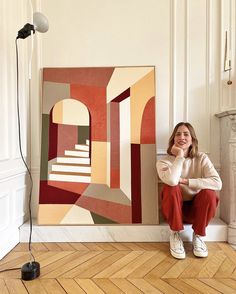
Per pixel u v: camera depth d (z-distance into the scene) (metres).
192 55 2.20
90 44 2.20
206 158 1.91
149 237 2.02
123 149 2.11
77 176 2.09
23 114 2.08
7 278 1.49
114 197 2.07
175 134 1.93
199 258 1.72
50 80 2.17
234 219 1.94
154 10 2.19
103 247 1.92
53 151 2.12
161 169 1.83
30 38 2.17
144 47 2.20
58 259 1.72
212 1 2.19
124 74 2.16
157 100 2.20
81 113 2.14
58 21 2.19
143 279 1.47
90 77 2.17
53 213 2.04
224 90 2.20
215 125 2.20
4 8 1.78
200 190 1.79
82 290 1.37
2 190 1.76
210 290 1.37
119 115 2.13
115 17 2.19
